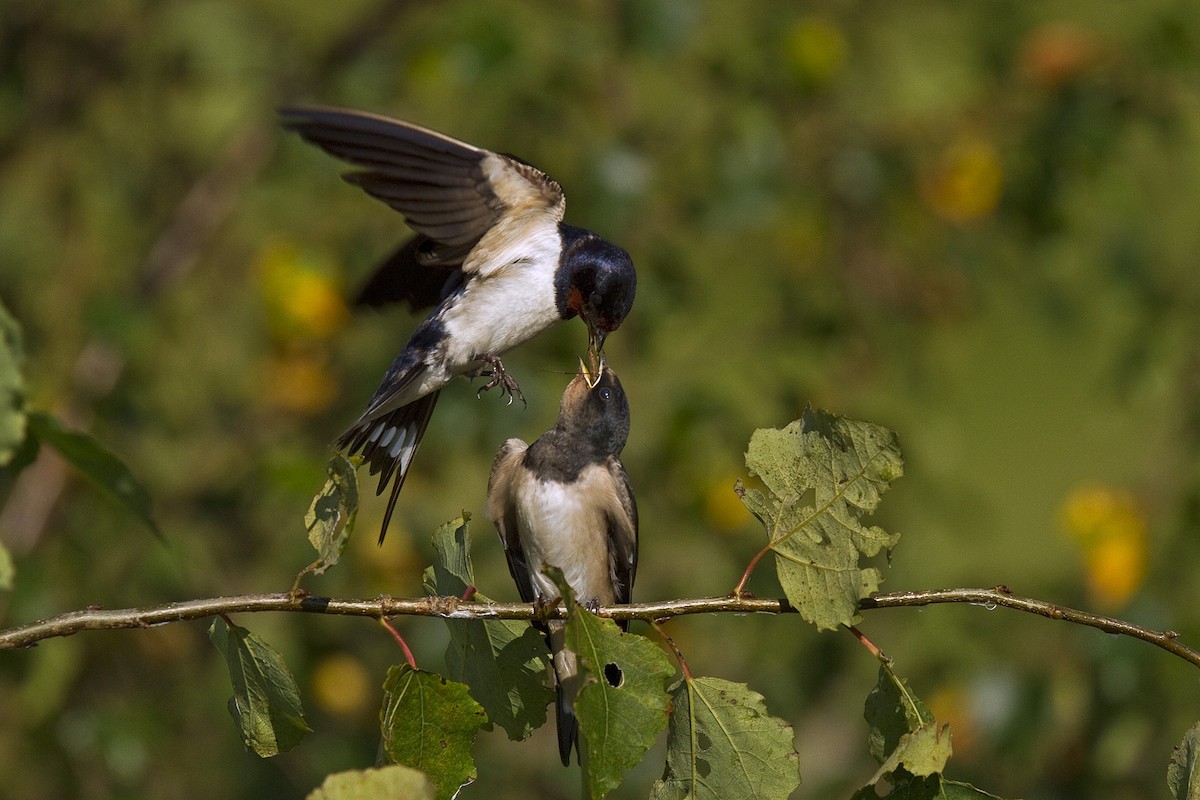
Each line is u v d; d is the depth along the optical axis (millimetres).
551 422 11328
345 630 11039
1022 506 13922
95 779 10844
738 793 5418
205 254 12336
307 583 11008
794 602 5320
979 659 10555
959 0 12102
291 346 11508
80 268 11570
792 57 11367
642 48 10969
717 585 11430
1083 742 10164
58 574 10805
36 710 10039
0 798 10555
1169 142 11562
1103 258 11453
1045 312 12039
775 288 11836
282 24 12672
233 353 12133
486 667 5699
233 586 11344
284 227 12102
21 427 4473
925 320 11953
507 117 11398
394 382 7430
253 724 5449
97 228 11992
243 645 5336
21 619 9797
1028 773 10383
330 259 11391
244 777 10969
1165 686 10070
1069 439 13766
